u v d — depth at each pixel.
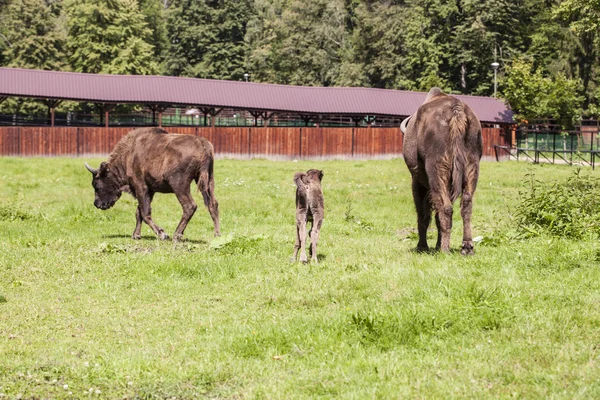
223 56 92.06
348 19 99.31
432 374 6.70
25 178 32.38
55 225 18.25
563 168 41.56
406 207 23.06
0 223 18.50
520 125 60.62
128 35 82.56
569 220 13.73
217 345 7.95
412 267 10.80
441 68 77.25
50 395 6.72
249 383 6.91
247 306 9.70
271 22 95.44
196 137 15.48
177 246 14.36
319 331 8.12
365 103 54.59
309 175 12.15
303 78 88.75
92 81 51.81
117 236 16.44
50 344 8.27
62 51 83.19
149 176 15.59
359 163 46.22
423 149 11.81
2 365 7.44
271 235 16.16
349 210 20.53
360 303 9.17
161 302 10.12
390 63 82.06
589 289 9.24
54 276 11.68
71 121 59.84
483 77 74.38
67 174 34.31
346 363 7.09
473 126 11.51
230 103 52.41
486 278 9.92
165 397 6.72
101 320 9.26
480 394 6.15
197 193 26.02
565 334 7.48
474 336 7.71
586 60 73.75
